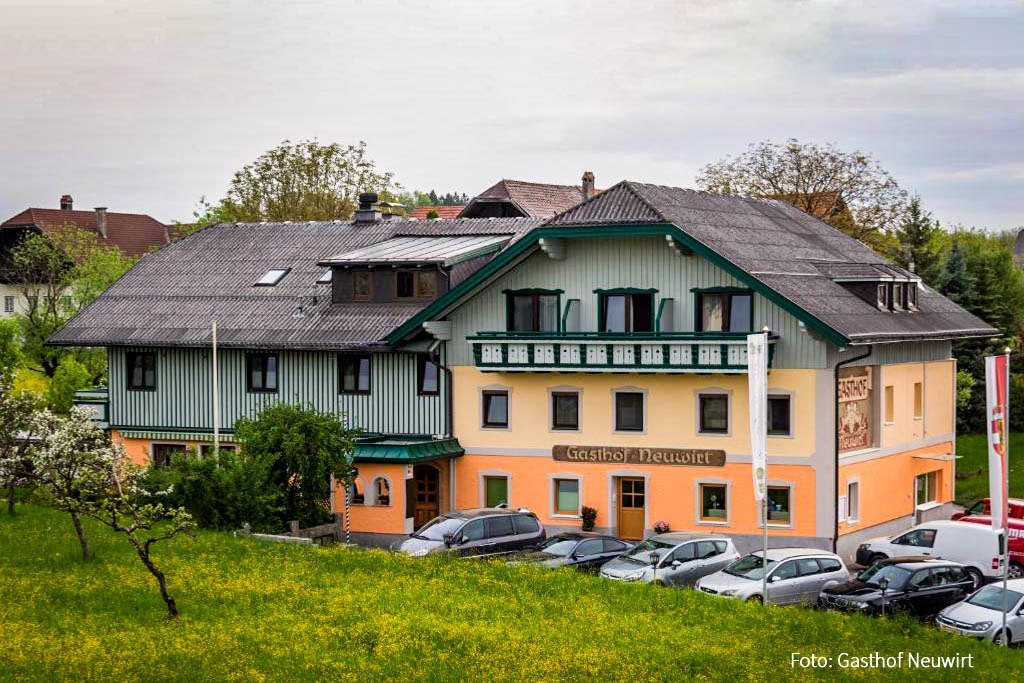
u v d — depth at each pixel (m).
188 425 51.03
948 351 51.50
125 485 33.03
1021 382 70.38
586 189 75.06
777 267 44.78
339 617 30.12
